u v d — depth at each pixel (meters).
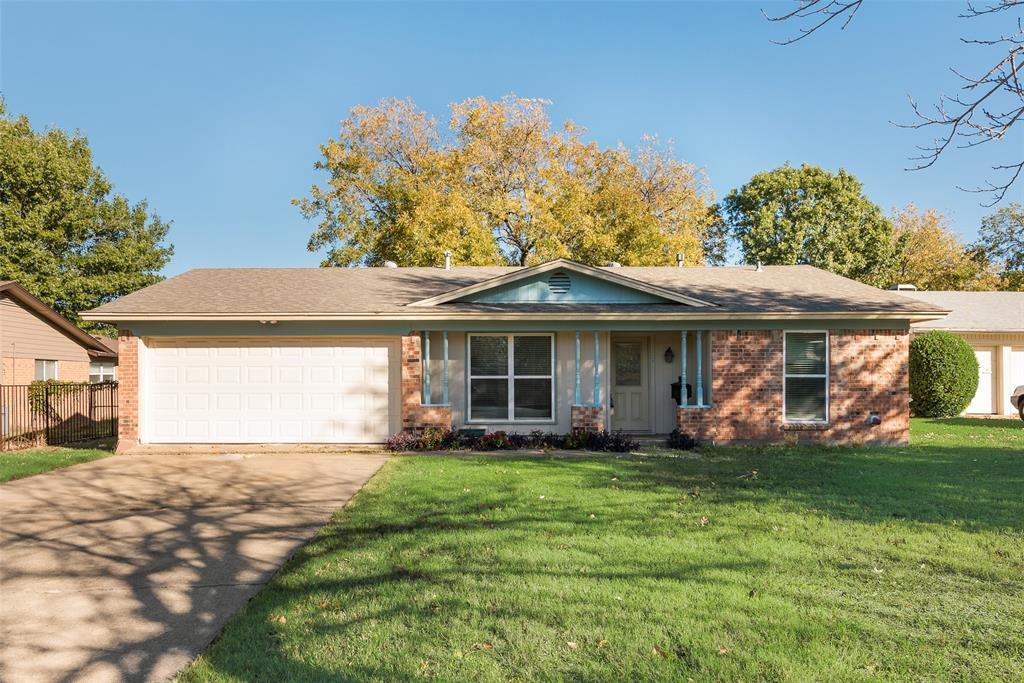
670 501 8.46
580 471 10.91
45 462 12.34
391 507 8.31
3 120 31.23
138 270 34.56
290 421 14.71
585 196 32.34
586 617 4.74
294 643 4.41
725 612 4.80
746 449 13.76
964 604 4.95
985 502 8.29
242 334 14.36
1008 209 40.00
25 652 4.39
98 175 33.91
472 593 5.23
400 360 14.80
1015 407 21.61
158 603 5.26
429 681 3.88
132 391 14.22
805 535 6.78
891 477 10.10
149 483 10.32
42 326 21.86
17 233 29.33
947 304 24.52
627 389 15.95
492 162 32.97
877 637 4.40
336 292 15.84
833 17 5.86
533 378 15.09
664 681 3.86
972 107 5.82
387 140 34.28
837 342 14.57
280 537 7.13
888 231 38.69
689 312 14.27
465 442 14.03
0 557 6.50
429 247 26.61
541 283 15.15
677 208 37.38
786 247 37.66
